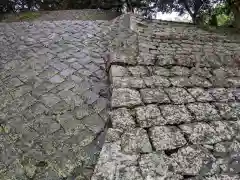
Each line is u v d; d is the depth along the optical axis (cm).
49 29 600
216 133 227
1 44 502
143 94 279
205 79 329
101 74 397
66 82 373
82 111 313
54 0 1148
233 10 688
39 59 439
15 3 1060
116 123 230
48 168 235
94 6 1111
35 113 307
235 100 285
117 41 479
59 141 266
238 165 195
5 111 310
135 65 344
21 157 246
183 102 270
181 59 374
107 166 185
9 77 381
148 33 503
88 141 267
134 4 1059
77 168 236
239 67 374
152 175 179
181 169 186
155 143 209
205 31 587
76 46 498
